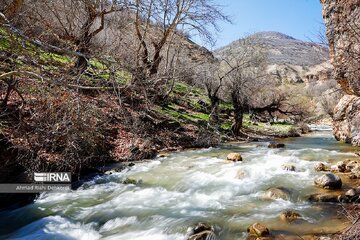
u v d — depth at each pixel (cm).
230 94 2216
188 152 1473
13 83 870
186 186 942
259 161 1193
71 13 1404
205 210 756
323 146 1620
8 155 907
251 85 2241
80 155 1045
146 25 1767
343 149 1458
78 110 754
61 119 877
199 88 2658
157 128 1656
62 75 773
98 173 1104
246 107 2217
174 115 1967
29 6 1016
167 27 1873
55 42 1136
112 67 681
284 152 1411
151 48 2145
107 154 1241
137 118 1462
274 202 772
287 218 660
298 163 1133
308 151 1412
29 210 824
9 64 855
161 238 634
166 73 1823
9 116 1003
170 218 719
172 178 1025
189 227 652
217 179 979
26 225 751
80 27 1391
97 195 915
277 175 977
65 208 826
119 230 693
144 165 1207
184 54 2331
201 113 2320
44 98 851
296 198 776
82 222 746
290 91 3428
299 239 562
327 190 807
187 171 1095
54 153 988
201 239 596
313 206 723
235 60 2245
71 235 687
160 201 845
